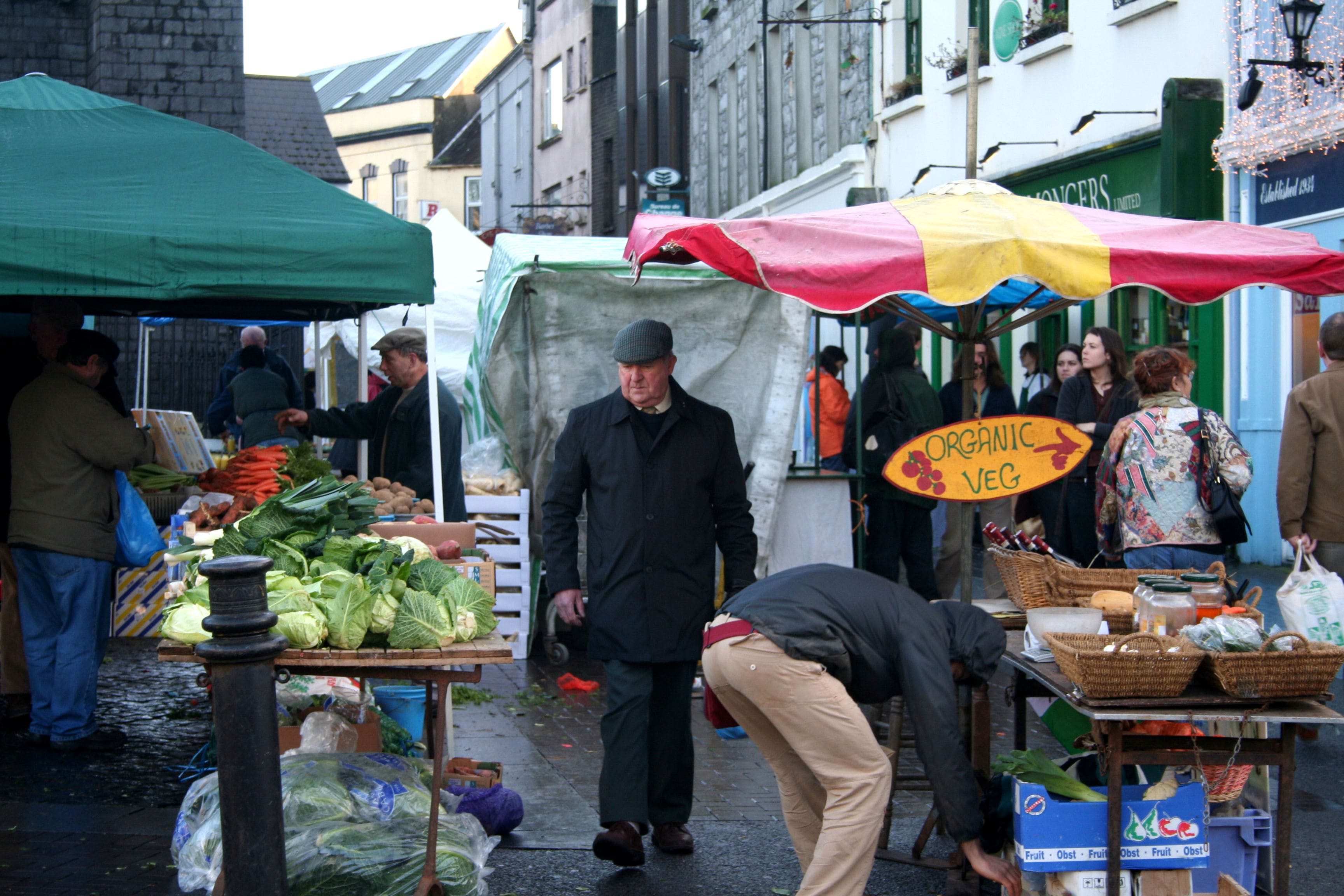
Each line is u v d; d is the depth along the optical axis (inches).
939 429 191.9
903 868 194.7
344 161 2679.6
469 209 2544.3
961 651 161.2
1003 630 164.6
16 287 213.6
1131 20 510.0
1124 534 226.4
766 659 157.1
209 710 284.2
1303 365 422.6
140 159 234.8
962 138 651.5
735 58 1064.2
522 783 238.1
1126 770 174.2
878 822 157.6
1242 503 445.4
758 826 215.5
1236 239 189.2
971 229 178.9
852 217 186.5
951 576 389.7
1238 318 448.1
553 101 1802.4
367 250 230.7
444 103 2534.5
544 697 309.0
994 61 622.8
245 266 224.1
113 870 186.9
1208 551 219.1
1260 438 437.7
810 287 168.1
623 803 191.8
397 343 311.4
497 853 200.2
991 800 168.2
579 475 205.8
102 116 247.0
